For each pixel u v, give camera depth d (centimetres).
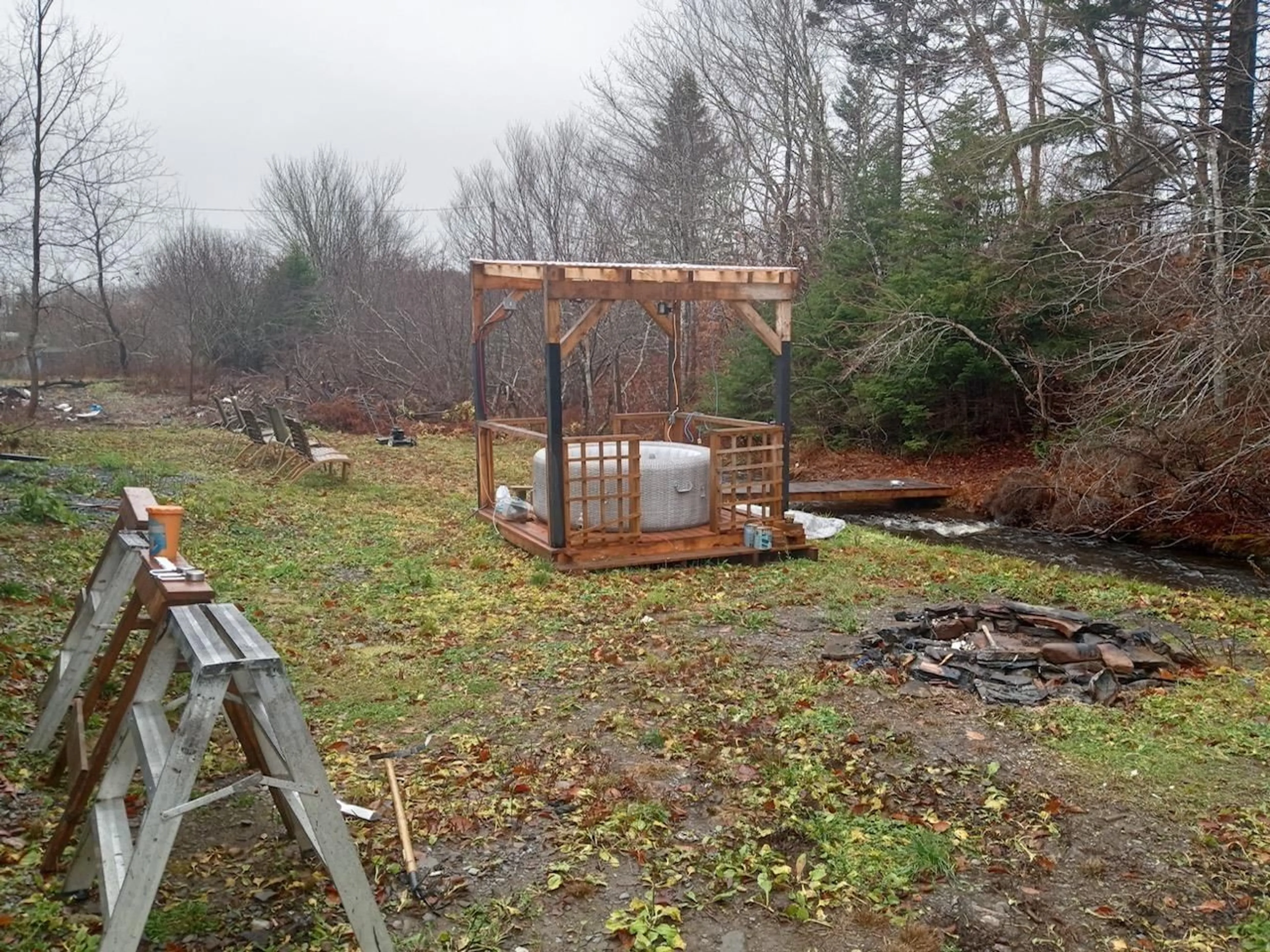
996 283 1745
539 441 966
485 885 363
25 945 302
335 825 280
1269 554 1202
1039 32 2025
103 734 318
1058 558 1241
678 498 927
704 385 2453
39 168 1975
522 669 605
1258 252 1265
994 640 636
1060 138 1670
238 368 3300
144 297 3591
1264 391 1166
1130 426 1352
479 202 2897
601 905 352
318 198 3728
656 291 871
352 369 2789
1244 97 1501
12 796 396
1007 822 414
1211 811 425
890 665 609
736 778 453
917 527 1477
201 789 425
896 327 1773
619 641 665
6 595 647
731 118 2612
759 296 916
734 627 702
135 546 390
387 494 1303
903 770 464
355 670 598
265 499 1184
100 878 296
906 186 2122
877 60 2425
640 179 2633
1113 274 1359
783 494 955
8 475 1197
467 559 909
